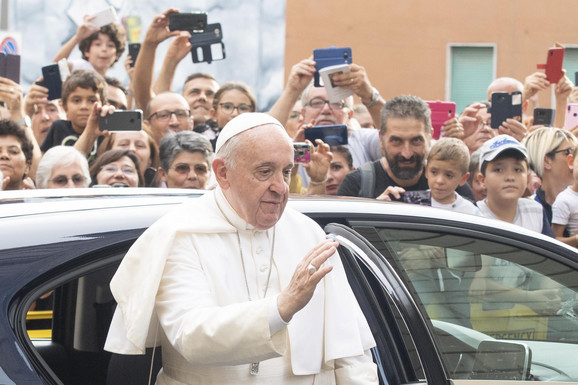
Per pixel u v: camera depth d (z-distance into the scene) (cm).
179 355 488
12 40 1428
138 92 1470
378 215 593
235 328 432
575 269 639
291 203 583
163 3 1920
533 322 604
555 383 586
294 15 2730
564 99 1520
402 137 1146
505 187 1145
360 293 552
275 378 488
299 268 428
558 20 2606
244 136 464
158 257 465
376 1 2717
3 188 1164
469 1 2669
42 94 1412
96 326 610
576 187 1284
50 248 480
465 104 2700
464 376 555
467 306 583
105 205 533
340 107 1382
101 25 1620
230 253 489
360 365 511
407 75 2717
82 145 1229
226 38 1923
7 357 437
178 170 1114
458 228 611
